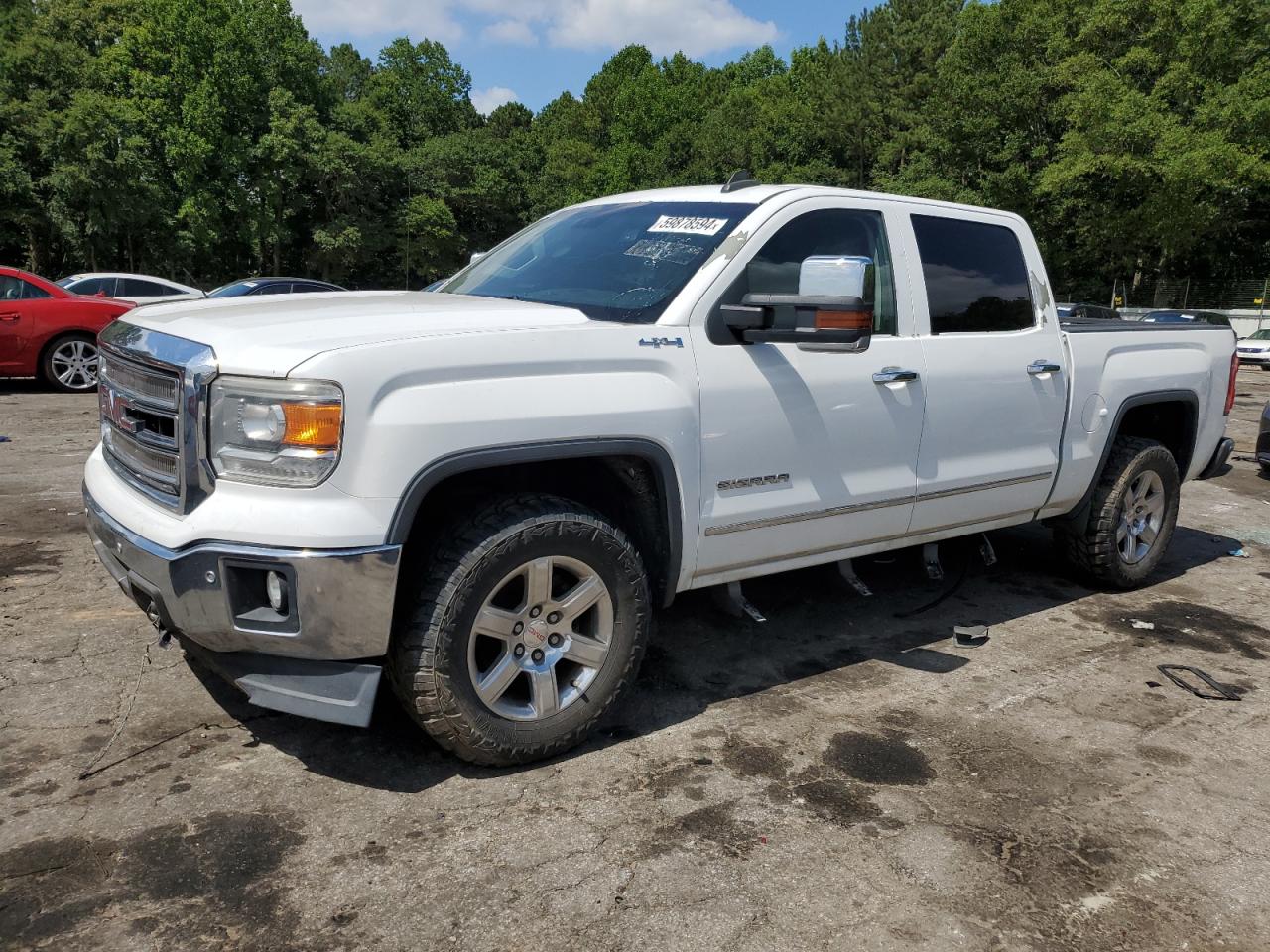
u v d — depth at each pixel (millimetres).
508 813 2797
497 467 3066
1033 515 4734
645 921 2338
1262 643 4516
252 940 2221
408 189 56875
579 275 3680
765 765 3150
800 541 3717
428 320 2969
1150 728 3541
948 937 2326
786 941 2285
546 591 2965
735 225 3582
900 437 3904
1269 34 29516
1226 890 2570
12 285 11297
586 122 113000
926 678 3936
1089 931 2377
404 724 3328
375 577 2609
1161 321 5387
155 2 42594
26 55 39781
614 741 3291
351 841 2629
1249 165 27484
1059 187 32125
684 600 4742
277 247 50062
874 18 61875
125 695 3430
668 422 3152
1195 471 5613
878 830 2783
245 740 3158
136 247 45281
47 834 2592
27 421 9219
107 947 2174
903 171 45438
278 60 50000
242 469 2621
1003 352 4301
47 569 4777
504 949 2227
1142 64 30844
